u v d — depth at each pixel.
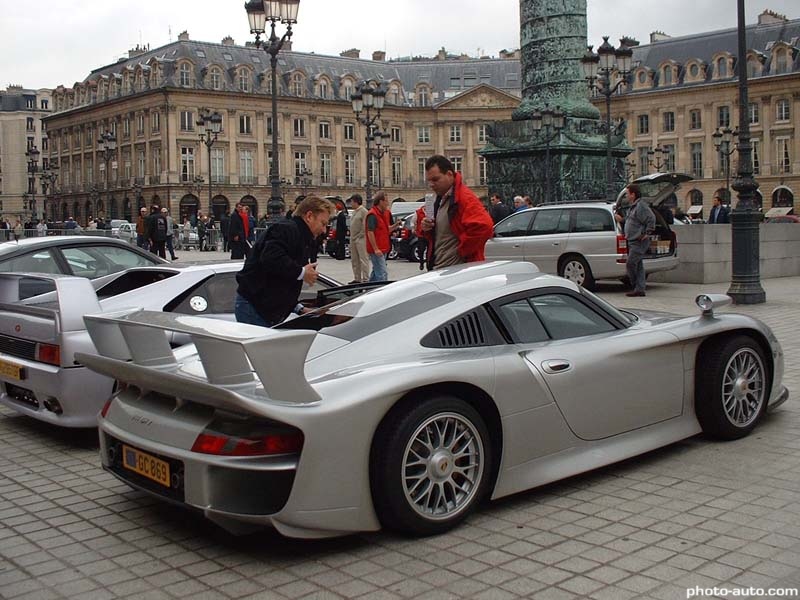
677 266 17.92
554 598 3.99
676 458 6.08
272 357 4.29
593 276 16.86
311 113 87.75
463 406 4.88
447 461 4.80
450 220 7.29
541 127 26.67
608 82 27.34
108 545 4.85
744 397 6.46
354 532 4.57
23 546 4.87
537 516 5.05
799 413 7.25
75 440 7.30
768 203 81.38
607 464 5.59
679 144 86.75
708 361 6.30
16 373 7.21
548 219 17.72
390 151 92.88
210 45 84.38
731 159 83.44
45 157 118.88
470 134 92.88
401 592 4.11
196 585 4.27
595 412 5.54
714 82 83.62
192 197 81.94
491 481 5.12
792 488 5.41
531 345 5.45
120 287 8.59
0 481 6.14
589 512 5.09
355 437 4.47
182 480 4.61
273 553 4.63
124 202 87.06
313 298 8.51
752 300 14.66
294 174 87.19
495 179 28.20
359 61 93.88
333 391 4.52
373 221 16.50
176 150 81.19
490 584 4.16
